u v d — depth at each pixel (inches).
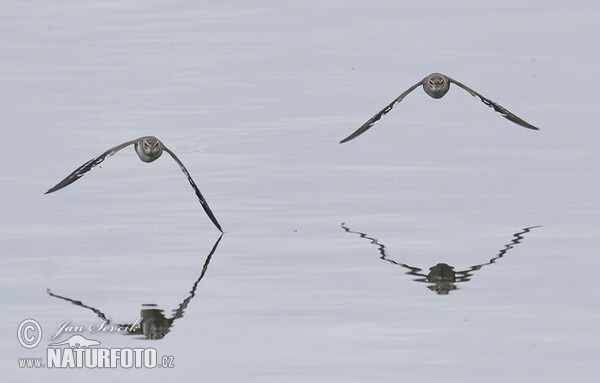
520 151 1117.1
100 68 1477.6
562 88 1346.0
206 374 653.9
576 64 1457.9
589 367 657.0
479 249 859.4
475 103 1298.0
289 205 967.6
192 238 888.9
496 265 825.5
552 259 836.0
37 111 1268.5
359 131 965.2
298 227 912.9
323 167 1071.6
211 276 807.1
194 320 729.6
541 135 1167.0
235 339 700.7
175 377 651.5
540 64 1465.3
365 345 688.4
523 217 932.6
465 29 1674.5
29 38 1657.2
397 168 1069.8
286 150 1123.3
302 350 682.2
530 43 1581.0
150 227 914.7
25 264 834.8
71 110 1272.1
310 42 1610.5
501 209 952.9
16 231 907.4
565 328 713.0
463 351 679.1
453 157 1100.5
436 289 778.8
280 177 1041.5
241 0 1907.0
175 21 1761.8
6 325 727.1
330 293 772.6
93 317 736.3
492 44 1581.0
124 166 1079.6
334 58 1518.2
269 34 1662.2
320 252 854.5
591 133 1167.0
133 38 1651.1
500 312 739.4
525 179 1031.0
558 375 648.4
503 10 1797.5
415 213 946.1
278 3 1876.2
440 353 676.7
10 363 676.7
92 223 925.2
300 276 805.2
